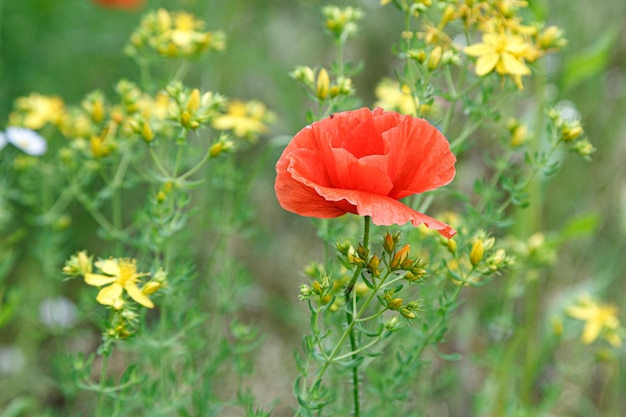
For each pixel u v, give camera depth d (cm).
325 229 71
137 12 103
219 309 78
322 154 62
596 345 91
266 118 80
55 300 86
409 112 78
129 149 79
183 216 70
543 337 88
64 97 98
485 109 71
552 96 91
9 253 80
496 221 72
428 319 73
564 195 98
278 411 90
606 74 103
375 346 75
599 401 91
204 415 73
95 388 69
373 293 64
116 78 99
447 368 85
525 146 77
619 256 95
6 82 96
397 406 72
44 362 90
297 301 96
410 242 73
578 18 99
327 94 70
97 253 95
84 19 100
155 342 72
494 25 71
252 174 80
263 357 93
